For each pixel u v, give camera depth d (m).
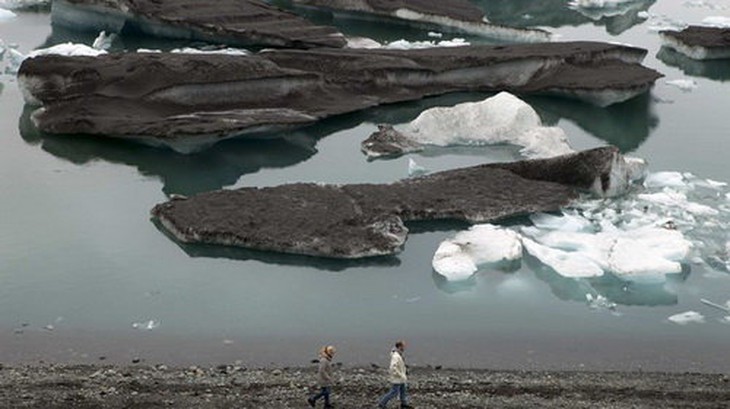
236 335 31.06
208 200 39.97
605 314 33.31
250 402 25.03
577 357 30.30
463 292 34.66
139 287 34.19
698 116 56.28
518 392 26.52
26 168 44.97
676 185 44.81
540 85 58.56
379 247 37.00
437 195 41.50
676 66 67.75
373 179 45.12
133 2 67.00
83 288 34.00
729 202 43.06
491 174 43.72
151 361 29.19
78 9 70.25
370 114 54.28
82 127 48.16
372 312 33.00
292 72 53.62
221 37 65.50
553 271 36.22
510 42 71.44
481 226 38.91
